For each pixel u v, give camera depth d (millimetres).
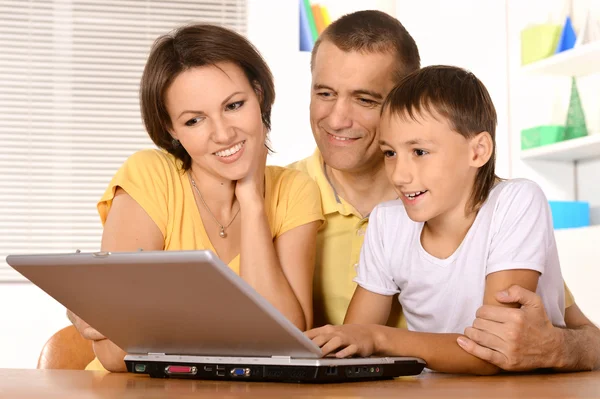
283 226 1646
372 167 1757
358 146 1693
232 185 1612
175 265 871
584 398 746
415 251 1484
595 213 3361
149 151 1662
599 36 3150
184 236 1585
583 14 3385
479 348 1130
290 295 1537
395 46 1677
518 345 1127
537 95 3502
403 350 1142
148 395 805
